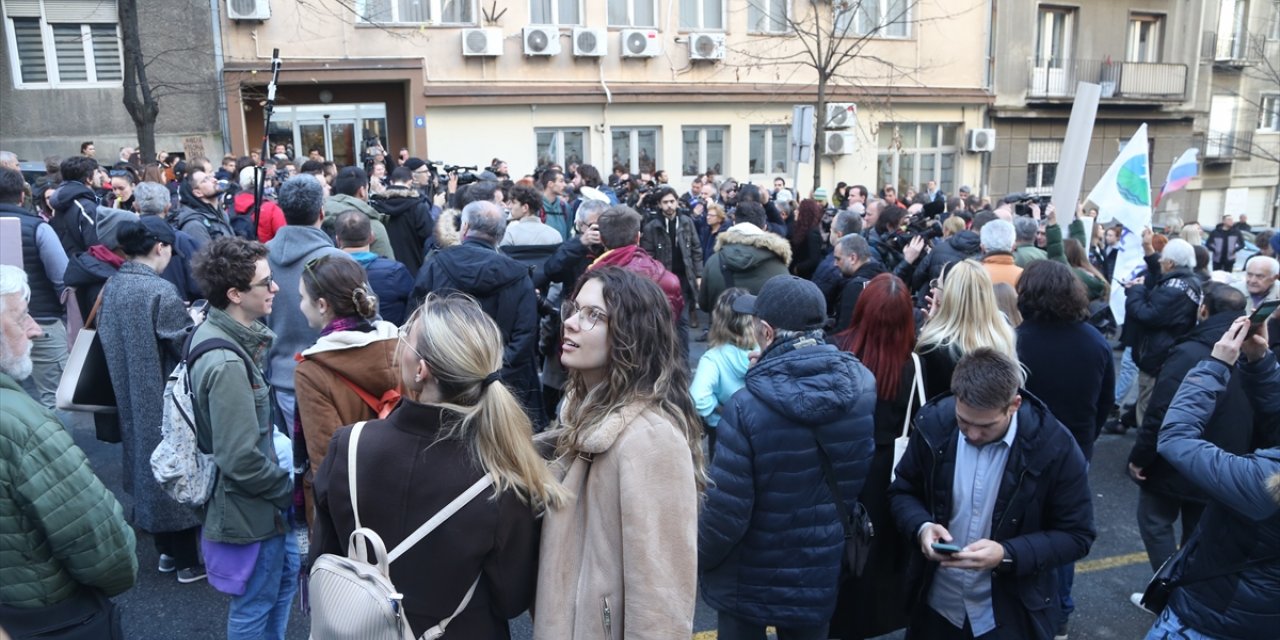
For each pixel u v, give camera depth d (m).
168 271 5.48
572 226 8.76
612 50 15.87
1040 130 20.73
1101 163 21.62
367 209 5.96
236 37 13.36
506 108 15.21
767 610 2.73
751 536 2.73
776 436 2.64
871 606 3.19
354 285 3.02
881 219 7.35
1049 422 2.64
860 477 2.76
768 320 2.77
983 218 7.41
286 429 4.05
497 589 1.89
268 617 3.25
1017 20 19.75
